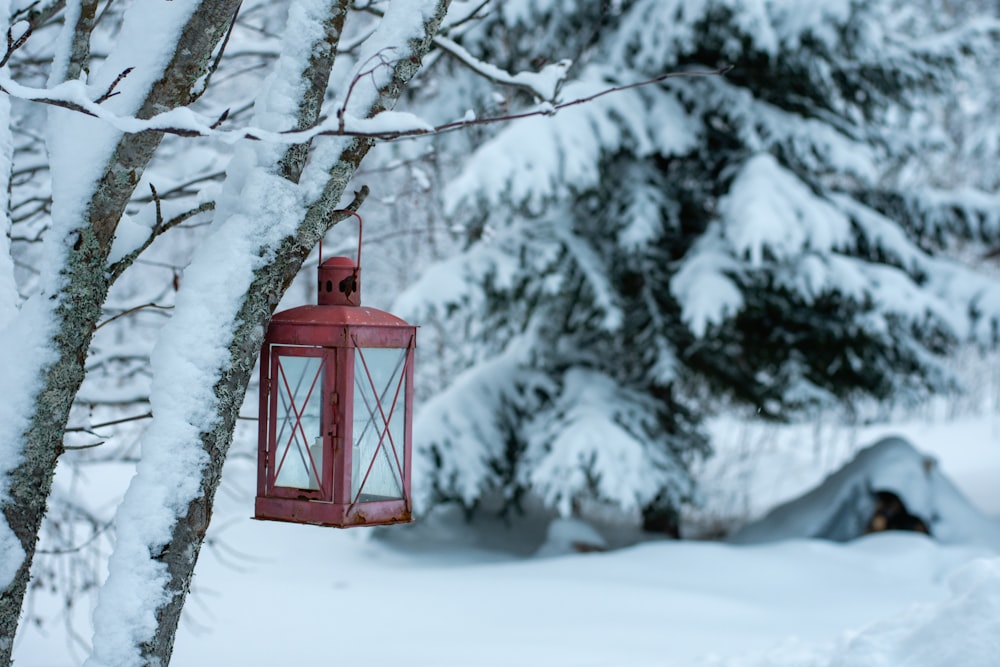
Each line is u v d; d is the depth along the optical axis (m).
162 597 2.30
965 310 11.67
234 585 9.53
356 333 2.39
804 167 11.95
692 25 10.53
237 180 2.46
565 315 12.39
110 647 2.25
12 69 4.67
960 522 11.58
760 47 10.41
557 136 10.08
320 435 2.39
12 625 2.34
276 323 2.46
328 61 2.49
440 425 11.80
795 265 10.91
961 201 12.73
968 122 20.05
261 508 2.46
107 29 4.93
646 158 11.89
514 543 13.07
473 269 10.97
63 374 2.36
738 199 10.62
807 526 11.80
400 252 15.54
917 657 3.85
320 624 7.84
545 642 7.13
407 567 11.07
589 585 9.29
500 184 9.70
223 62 4.98
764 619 8.17
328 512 2.36
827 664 4.33
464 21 3.59
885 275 11.26
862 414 17.34
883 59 11.84
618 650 6.86
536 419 12.03
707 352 12.54
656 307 11.70
